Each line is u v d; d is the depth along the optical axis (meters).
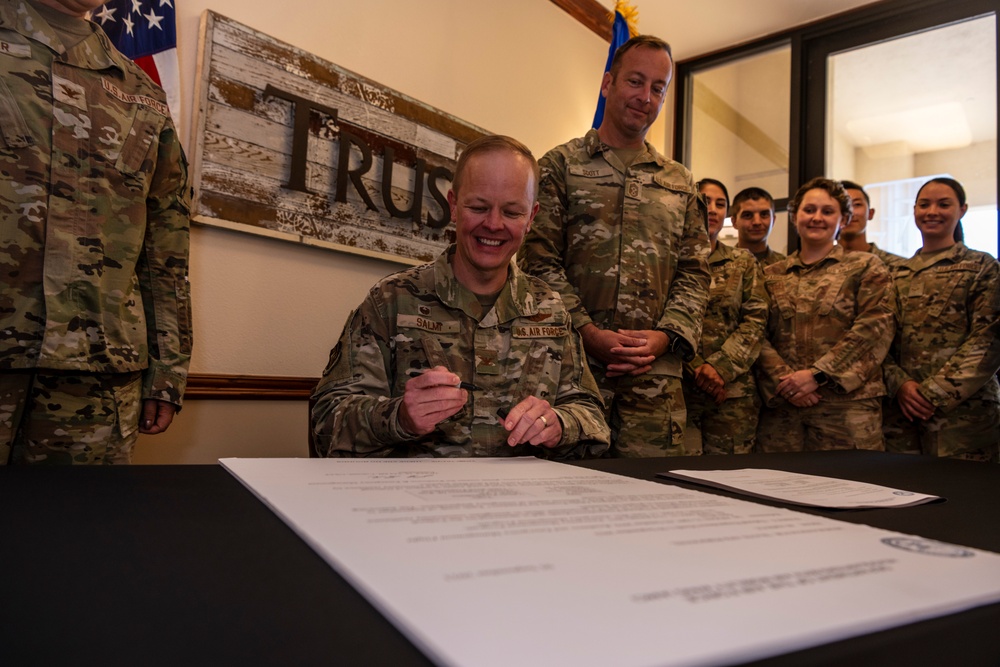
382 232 2.44
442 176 2.66
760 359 2.38
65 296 1.17
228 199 2.02
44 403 1.15
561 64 3.34
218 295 2.03
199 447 1.98
